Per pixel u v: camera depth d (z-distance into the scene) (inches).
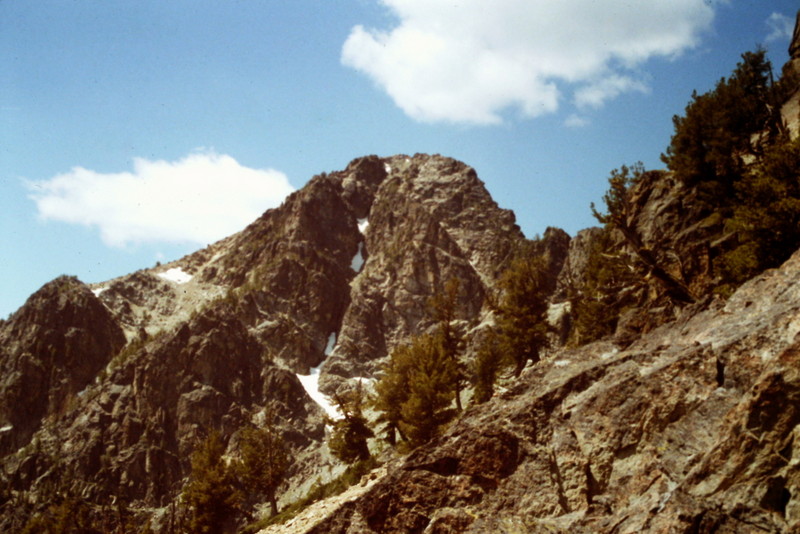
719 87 2222.0
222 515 3380.9
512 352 2645.2
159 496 6486.2
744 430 551.2
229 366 7829.7
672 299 1256.2
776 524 501.7
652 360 731.4
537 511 651.5
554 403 733.3
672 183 2236.7
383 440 2645.2
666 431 642.2
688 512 529.7
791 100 2133.4
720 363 661.3
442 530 648.4
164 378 7578.7
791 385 545.0
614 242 2349.9
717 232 1856.5
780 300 730.2
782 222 1300.4
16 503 6127.0
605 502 622.5
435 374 2349.9
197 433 7052.2
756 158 1924.2
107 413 7313.0
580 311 2118.6
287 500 5369.1
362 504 719.1
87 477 6584.6
